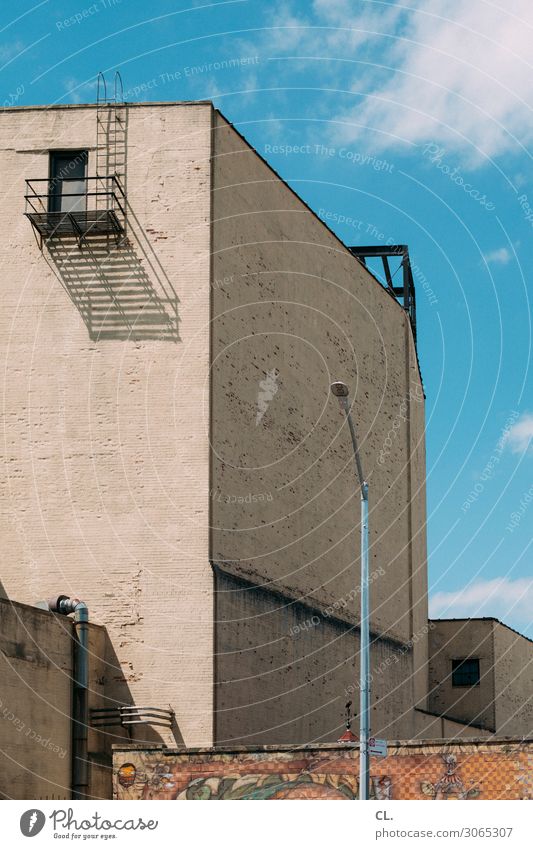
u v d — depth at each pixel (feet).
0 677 110.52
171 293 127.44
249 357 133.18
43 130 131.64
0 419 127.34
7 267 129.80
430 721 172.86
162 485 124.06
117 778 106.52
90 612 122.62
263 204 139.23
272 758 104.94
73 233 128.77
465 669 187.52
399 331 173.68
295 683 134.10
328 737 139.74
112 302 128.06
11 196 130.93
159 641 121.08
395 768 102.47
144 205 129.29
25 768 111.65
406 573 169.27
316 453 144.97
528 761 100.27
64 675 117.50
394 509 166.61
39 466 126.00
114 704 120.16
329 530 146.41
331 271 153.79
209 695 119.24
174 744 118.32
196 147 130.11
